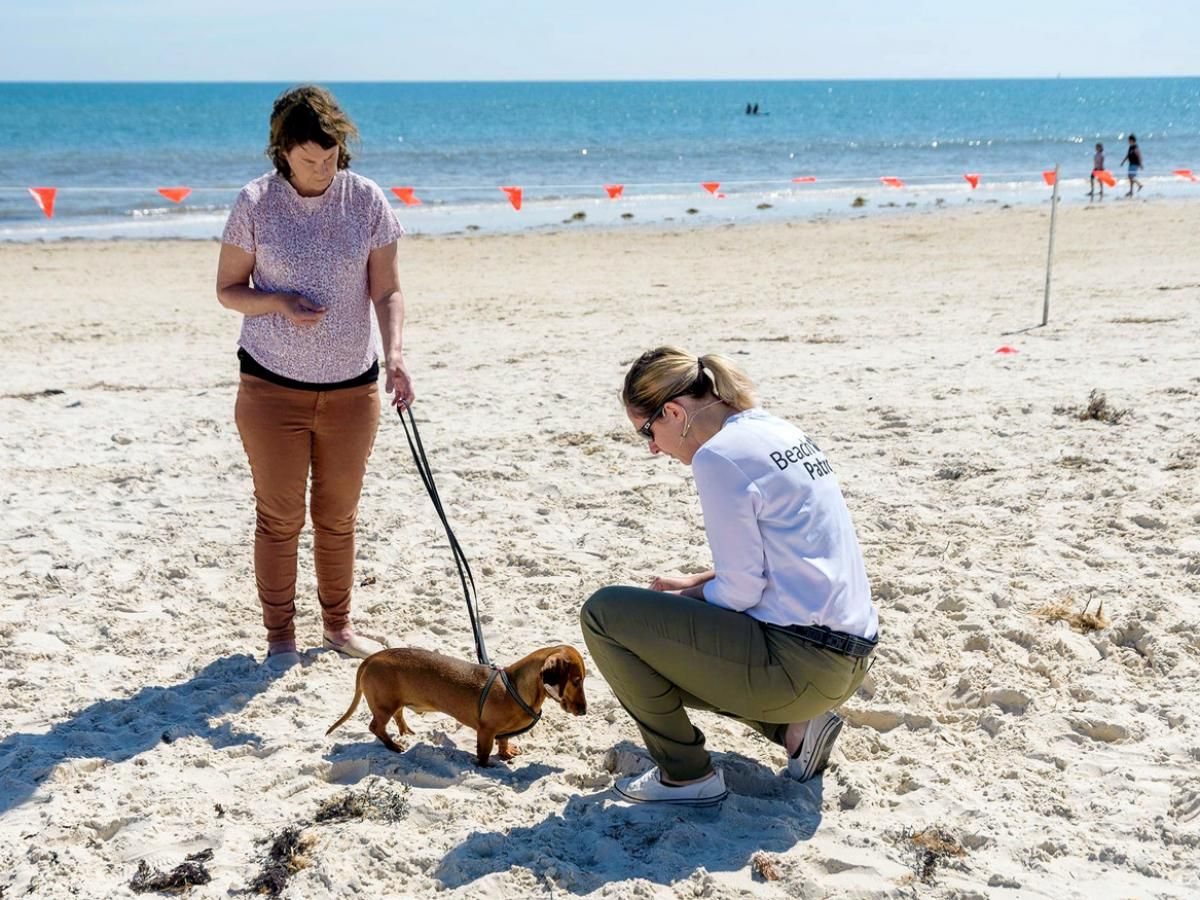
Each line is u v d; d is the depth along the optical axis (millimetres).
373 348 4133
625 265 18062
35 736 3734
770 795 3357
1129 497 5742
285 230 3850
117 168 40938
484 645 4402
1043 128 83562
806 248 19797
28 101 127375
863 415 7660
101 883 2924
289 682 4105
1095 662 4086
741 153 53156
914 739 3664
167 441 7586
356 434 4109
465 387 9125
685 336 11531
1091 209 25672
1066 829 3055
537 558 5285
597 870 2965
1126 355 9336
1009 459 6516
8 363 10617
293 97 3719
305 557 5410
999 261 17297
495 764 3572
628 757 3543
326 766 3523
